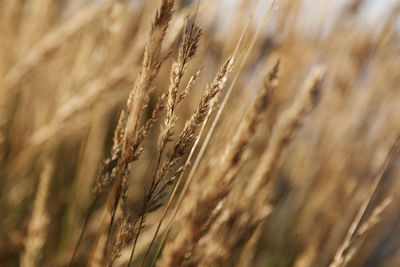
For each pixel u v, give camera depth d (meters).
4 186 1.41
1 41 1.45
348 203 1.34
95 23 1.46
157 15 0.82
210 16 1.27
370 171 1.43
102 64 1.42
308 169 1.47
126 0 1.39
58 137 1.48
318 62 1.44
